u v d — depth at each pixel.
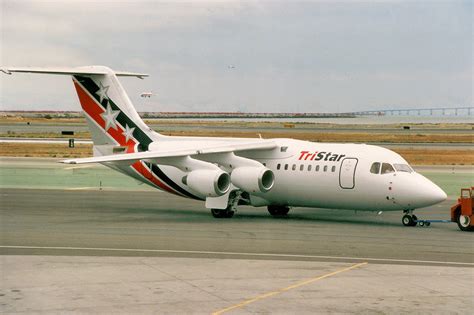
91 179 88.75
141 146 57.66
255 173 50.59
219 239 41.09
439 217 54.25
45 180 86.25
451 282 28.92
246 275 30.12
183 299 25.83
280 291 27.09
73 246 38.16
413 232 44.75
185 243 39.47
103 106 59.22
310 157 51.28
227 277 29.69
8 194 69.62
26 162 112.75
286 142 53.72
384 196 47.81
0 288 27.42
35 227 46.16
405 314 23.92
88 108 59.97
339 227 47.12
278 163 52.53
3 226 46.59
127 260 33.62
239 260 33.88
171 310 24.30
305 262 33.44
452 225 48.69
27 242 39.53
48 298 25.94
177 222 49.47
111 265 32.28
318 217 53.50
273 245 38.88
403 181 46.97
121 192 73.50
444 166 108.56
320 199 50.91
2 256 34.72
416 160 120.31
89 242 39.62
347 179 49.06
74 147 157.25
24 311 24.16
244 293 26.77
